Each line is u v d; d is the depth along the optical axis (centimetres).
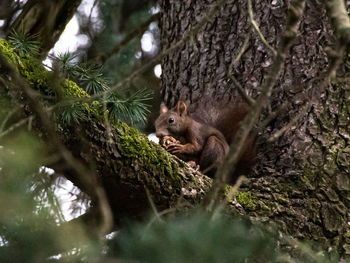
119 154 582
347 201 671
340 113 723
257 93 787
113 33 1055
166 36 903
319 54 753
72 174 541
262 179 687
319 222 655
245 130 378
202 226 342
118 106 556
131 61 998
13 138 385
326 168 693
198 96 859
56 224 339
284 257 412
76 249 331
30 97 425
